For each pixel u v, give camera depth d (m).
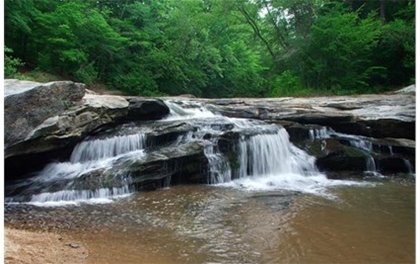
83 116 9.38
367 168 10.98
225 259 5.01
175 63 24.78
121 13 24.19
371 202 7.63
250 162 10.17
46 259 4.54
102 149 9.44
